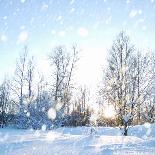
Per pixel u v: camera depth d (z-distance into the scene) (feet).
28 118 98.89
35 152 29.78
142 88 86.53
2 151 30.22
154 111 93.20
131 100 85.46
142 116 96.99
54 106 103.55
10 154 28.35
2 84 148.25
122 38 94.79
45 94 107.45
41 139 44.32
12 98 128.47
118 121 89.25
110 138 48.21
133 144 37.01
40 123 97.25
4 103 140.97
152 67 88.07
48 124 97.19
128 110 84.33
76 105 165.58
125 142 41.55
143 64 88.38
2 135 55.42
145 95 86.02
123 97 85.81
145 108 90.63
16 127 102.42
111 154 27.68
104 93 87.45
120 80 87.61
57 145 35.81
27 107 103.96
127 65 89.15
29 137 49.52
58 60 130.62
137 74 87.56
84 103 165.99
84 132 85.25
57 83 128.67
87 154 28.09
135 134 85.66
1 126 115.34
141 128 91.35
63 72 130.11
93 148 32.73
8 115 131.85
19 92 128.36
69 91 129.18
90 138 46.93
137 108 85.25
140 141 42.65
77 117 150.10
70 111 139.54
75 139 44.86
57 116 102.53
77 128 96.63
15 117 112.88
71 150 31.14
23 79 129.70
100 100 87.92
